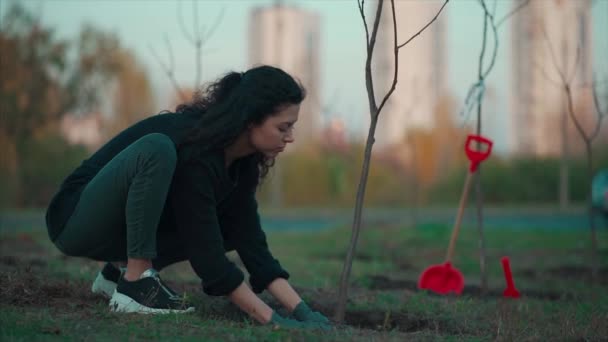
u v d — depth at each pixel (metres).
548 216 18.45
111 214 2.98
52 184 21.61
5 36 16.12
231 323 3.02
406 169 24.27
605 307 4.25
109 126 21.41
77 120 20.69
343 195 24.75
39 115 17.64
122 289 3.08
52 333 2.65
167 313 3.04
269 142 2.91
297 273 6.00
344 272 3.33
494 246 9.66
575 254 8.70
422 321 3.79
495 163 25.45
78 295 3.48
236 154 3.01
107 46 19.30
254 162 3.13
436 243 9.92
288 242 10.11
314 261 7.10
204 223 2.93
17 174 20.77
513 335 3.12
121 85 21.25
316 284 5.12
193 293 3.87
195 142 2.89
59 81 18.41
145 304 3.06
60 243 3.13
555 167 25.36
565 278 6.48
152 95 21.72
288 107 2.87
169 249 3.26
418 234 10.68
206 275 2.95
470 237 10.75
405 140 24.12
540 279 6.38
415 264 7.76
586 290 5.43
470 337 3.13
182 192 2.92
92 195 2.96
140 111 21.64
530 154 25.94
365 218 17.84
